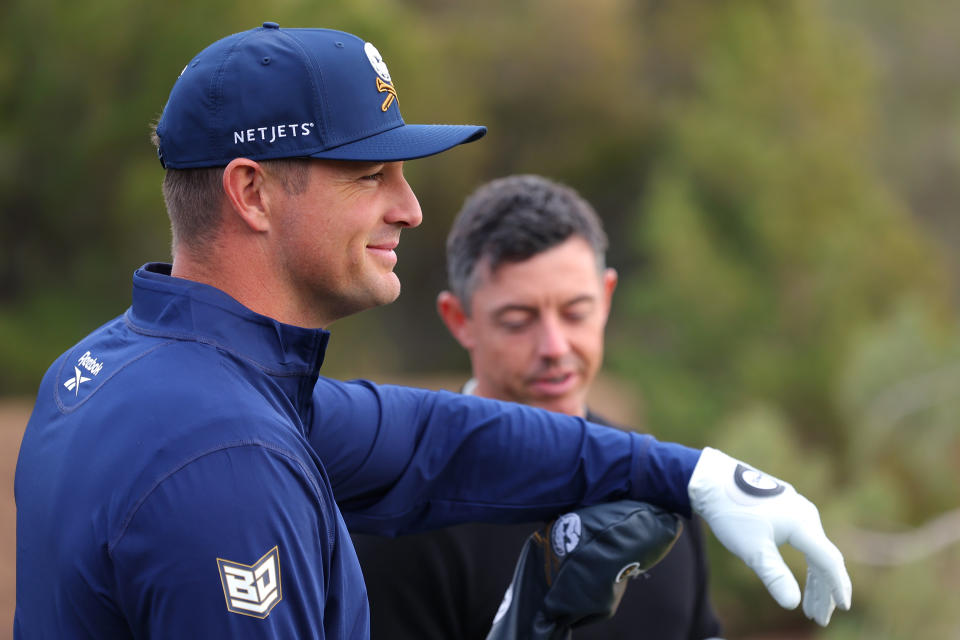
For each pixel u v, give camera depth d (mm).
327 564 4613
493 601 6516
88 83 34812
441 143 4957
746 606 26828
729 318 33031
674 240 33875
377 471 5855
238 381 4527
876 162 58219
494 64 63531
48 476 4609
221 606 4059
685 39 64562
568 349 7562
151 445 4207
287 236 4840
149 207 34594
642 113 64312
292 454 4414
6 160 34719
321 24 38188
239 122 4746
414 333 56000
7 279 36656
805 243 33375
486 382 7812
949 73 63375
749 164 34562
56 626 4406
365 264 4988
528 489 6008
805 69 36938
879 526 21219
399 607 6355
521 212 7504
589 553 5660
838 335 31281
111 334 4992
